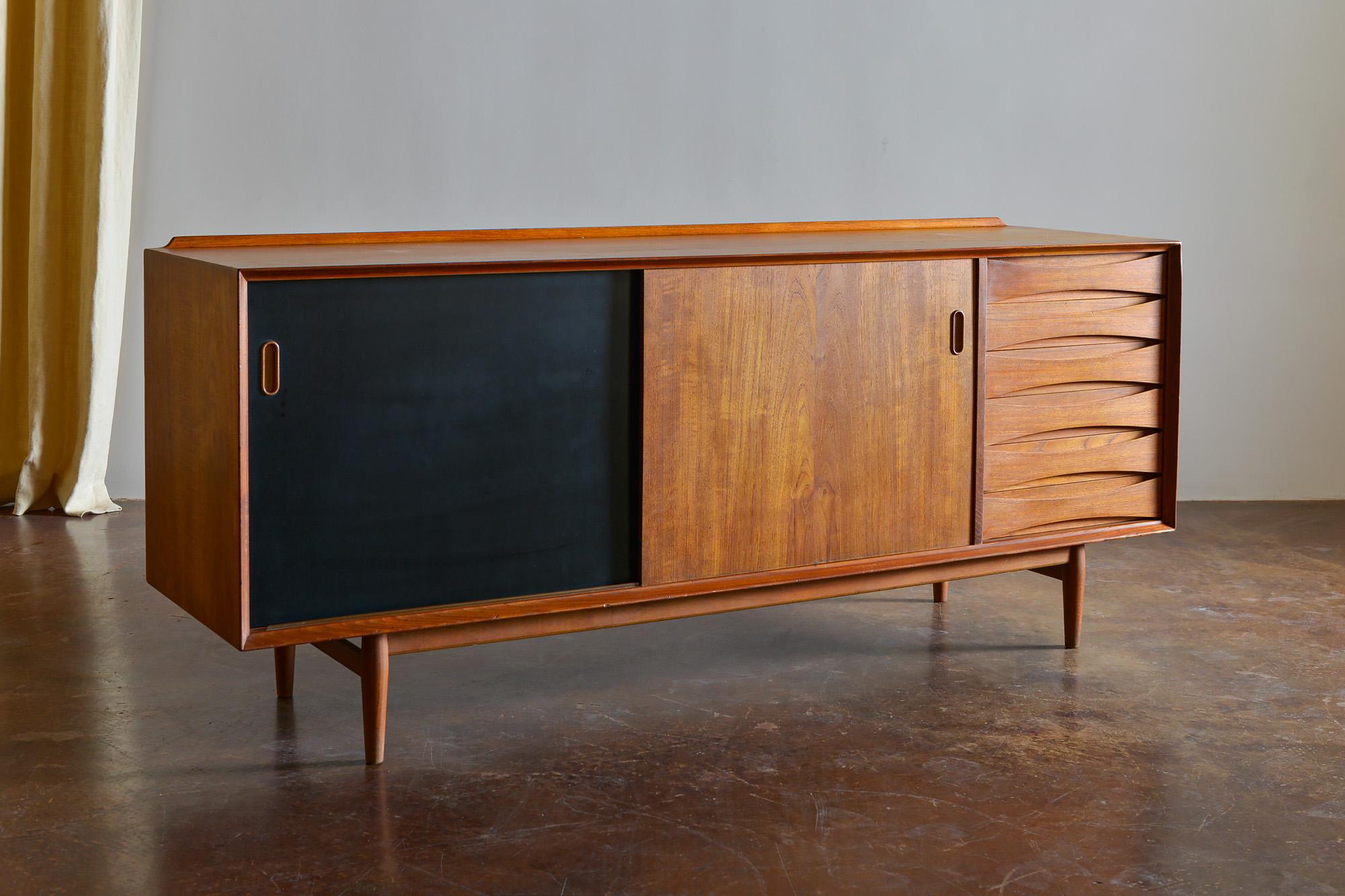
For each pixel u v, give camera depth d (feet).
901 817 7.36
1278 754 8.25
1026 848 6.99
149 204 14.47
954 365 9.24
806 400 8.77
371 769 7.96
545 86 14.67
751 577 8.75
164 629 10.51
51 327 13.96
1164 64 15.08
